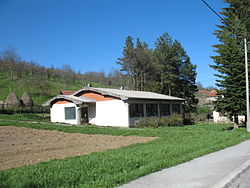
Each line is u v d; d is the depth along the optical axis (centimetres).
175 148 1002
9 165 753
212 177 604
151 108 2800
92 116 2675
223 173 641
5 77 7319
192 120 3406
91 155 870
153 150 952
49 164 720
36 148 1100
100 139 1434
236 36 2967
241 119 3353
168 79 4872
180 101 3478
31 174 600
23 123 2295
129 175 596
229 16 3538
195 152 923
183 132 1739
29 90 6556
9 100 4234
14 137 1496
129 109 2438
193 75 4953
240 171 665
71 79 8619
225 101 2227
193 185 541
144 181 568
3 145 1192
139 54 5241
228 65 2256
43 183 534
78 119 2617
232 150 1015
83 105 2616
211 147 1041
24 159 848
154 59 5184
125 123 2395
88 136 1581
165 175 620
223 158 839
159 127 2369
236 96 2159
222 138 1355
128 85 5825
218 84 2270
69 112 2714
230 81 2202
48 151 1022
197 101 5059
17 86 6569
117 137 1530
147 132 1759
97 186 516
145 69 5322
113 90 2825
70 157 844
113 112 2497
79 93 2805
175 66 4984
